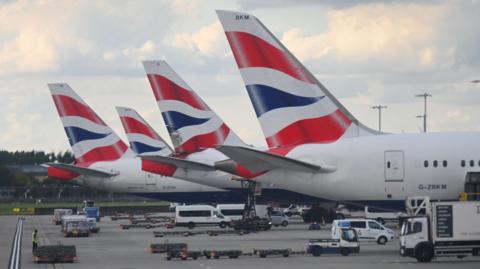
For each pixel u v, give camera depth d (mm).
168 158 136875
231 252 83125
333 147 78250
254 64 78250
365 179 77938
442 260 75938
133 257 85938
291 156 78000
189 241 108625
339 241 84625
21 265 79562
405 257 79312
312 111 78625
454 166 78062
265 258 81938
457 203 73375
